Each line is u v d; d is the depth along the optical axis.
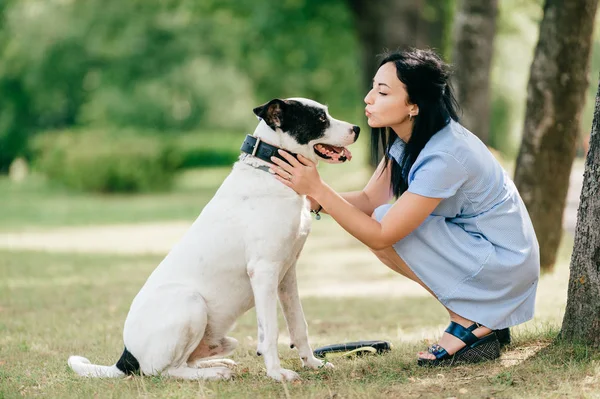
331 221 16.45
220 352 4.37
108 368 4.25
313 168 4.07
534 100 7.41
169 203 21.92
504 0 15.74
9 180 30.28
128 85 26.75
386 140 4.54
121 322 6.43
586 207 4.11
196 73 28.02
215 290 4.12
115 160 25.25
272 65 22.53
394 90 4.11
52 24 26.61
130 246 13.05
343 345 4.81
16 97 30.98
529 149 7.52
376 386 3.75
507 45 18.69
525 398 3.40
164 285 4.11
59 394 3.91
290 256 4.15
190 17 22.86
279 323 6.41
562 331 4.27
